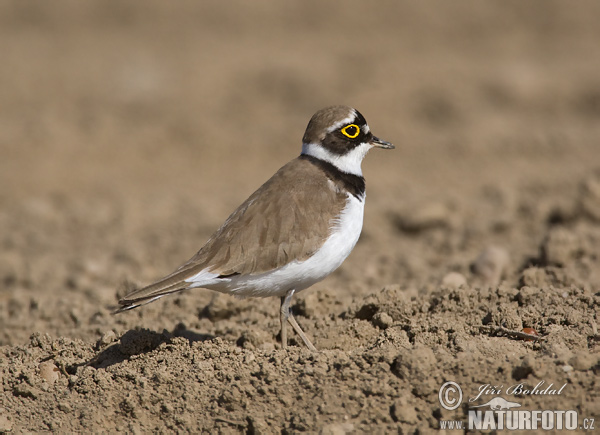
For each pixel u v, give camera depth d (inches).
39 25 1395.2
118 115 994.1
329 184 335.3
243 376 293.1
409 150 877.2
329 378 285.0
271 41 1273.4
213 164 877.8
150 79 1087.6
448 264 486.0
